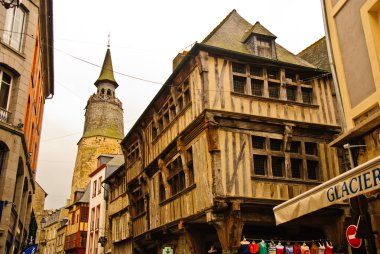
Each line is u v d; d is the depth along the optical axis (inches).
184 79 545.6
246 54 509.0
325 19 311.7
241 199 447.2
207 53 497.4
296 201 239.0
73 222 1491.1
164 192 608.7
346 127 280.5
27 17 573.0
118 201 923.4
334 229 494.9
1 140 485.7
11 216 524.7
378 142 249.9
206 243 546.9
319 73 555.2
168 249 547.8
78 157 2514.8
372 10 261.3
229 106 484.1
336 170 514.9
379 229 241.6
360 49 272.1
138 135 731.4
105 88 2716.5
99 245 1085.1
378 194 241.9
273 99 511.2
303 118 522.0
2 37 519.2
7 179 483.2
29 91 582.2
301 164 503.2
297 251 417.4
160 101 633.0
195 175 491.5
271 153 488.7
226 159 460.8
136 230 719.1
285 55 598.2
